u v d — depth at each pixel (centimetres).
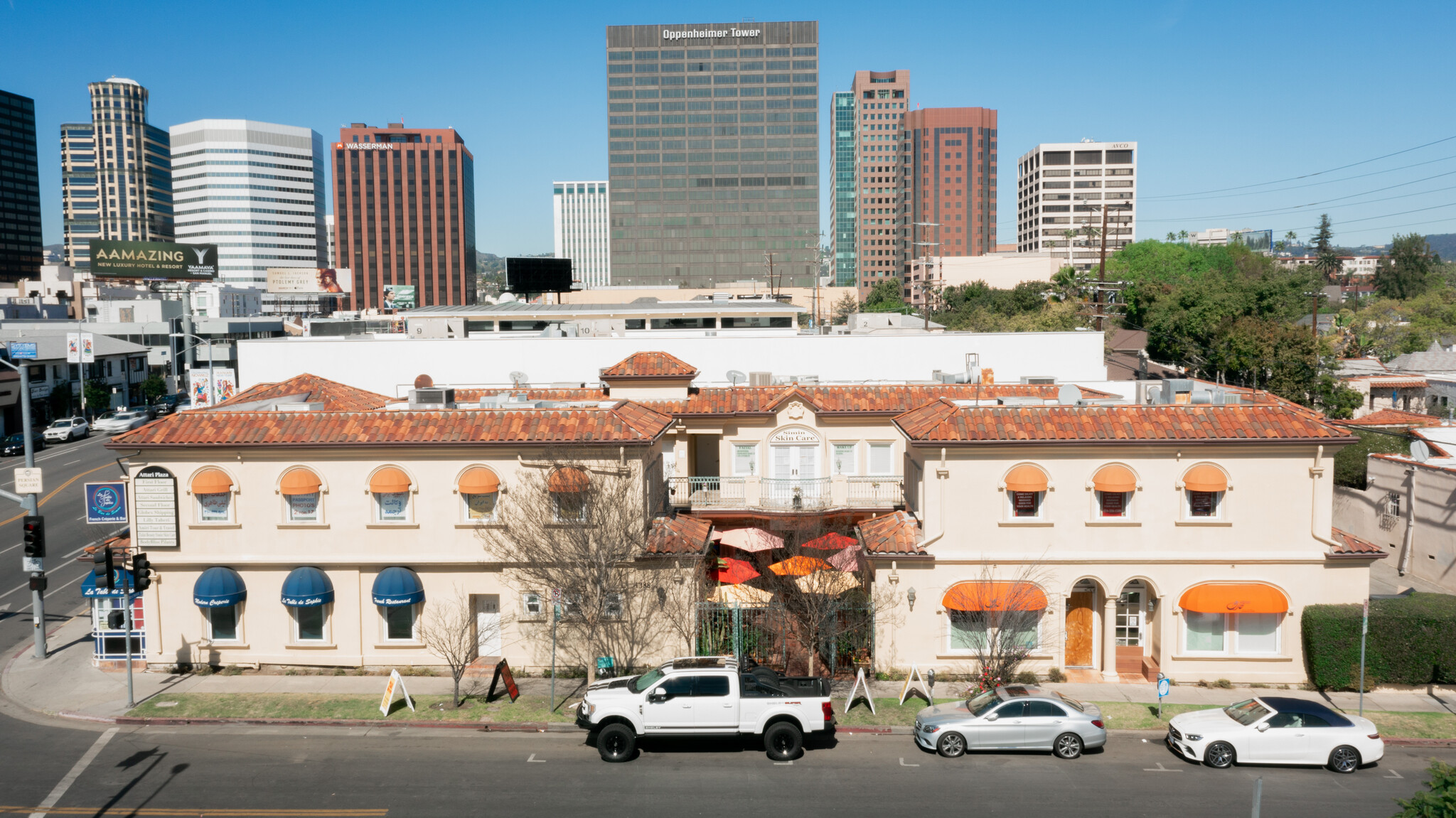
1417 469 3556
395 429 2717
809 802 1944
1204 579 2594
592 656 2597
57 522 4831
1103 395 3622
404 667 2750
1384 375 7325
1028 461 2608
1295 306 9250
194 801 1967
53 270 17012
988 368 4375
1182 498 2591
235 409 3112
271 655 2753
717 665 2302
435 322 5350
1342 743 2105
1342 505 4119
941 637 2645
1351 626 2522
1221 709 2272
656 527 2833
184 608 2761
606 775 2095
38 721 2439
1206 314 8481
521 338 4631
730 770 2127
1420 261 15862
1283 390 6222
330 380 4225
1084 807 1917
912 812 1897
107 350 9444
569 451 2658
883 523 2852
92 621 3144
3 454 6750
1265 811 1895
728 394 3619
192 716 2427
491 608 2805
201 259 16300
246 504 2717
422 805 1936
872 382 4306
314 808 1930
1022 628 2642
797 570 2695
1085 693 2570
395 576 2678
